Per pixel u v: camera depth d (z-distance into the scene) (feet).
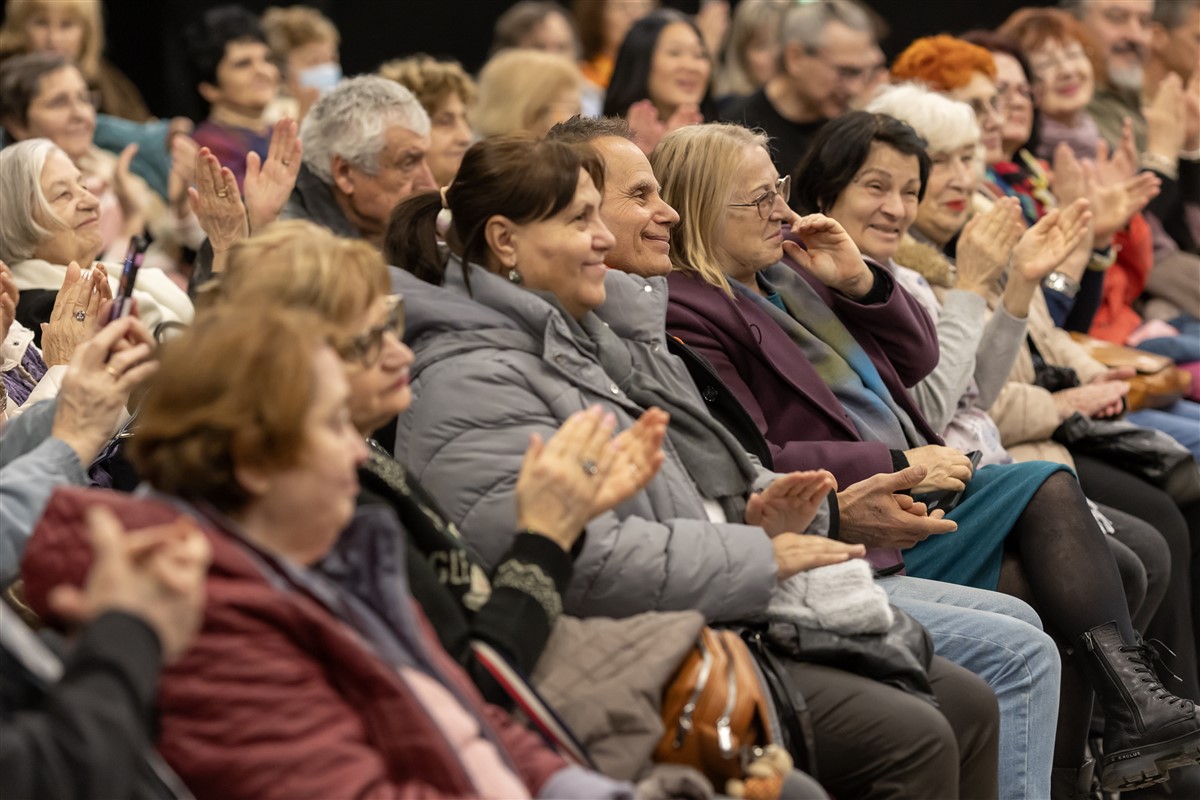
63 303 12.94
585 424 10.14
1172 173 26.58
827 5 23.36
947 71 22.41
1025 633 13.28
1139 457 18.58
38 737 6.53
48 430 10.41
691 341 14.40
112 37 34.04
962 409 17.70
